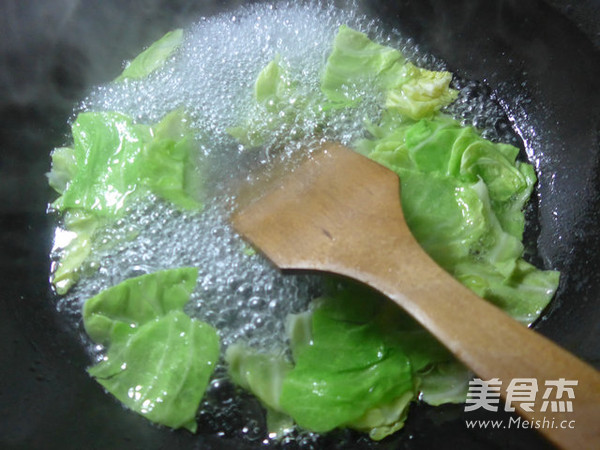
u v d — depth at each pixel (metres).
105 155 0.39
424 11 0.45
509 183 0.37
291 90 0.43
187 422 0.31
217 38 0.47
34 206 0.39
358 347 0.31
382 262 0.29
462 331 0.26
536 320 0.33
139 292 0.34
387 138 0.40
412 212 0.34
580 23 0.38
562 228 0.36
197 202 0.38
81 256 0.37
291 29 0.47
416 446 0.30
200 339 0.32
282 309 0.34
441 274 0.28
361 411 0.30
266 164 0.39
